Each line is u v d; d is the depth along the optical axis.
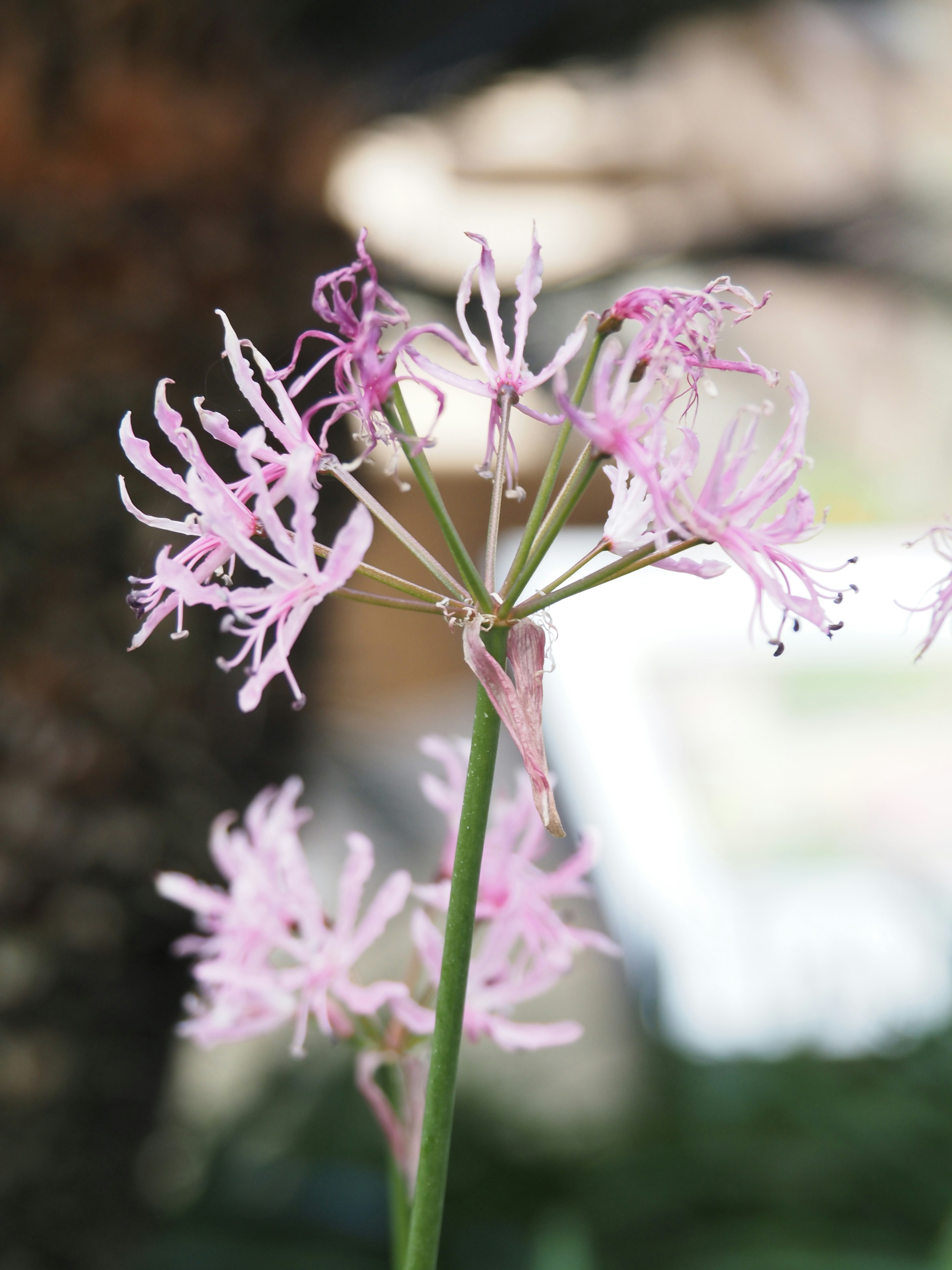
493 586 0.31
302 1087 1.09
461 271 1.10
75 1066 0.76
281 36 0.87
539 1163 0.97
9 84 0.70
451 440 0.96
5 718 0.73
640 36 1.11
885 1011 1.12
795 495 0.30
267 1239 0.92
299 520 0.29
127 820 0.75
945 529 0.32
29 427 0.72
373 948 1.00
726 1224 0.89
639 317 0.31
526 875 0.36
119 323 0.72
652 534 0.31
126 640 0.75
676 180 1.28
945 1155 0.93
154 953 0.78
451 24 0.96
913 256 1.33
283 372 0.30
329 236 0.81
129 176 0.72
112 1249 0.83
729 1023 1.17
